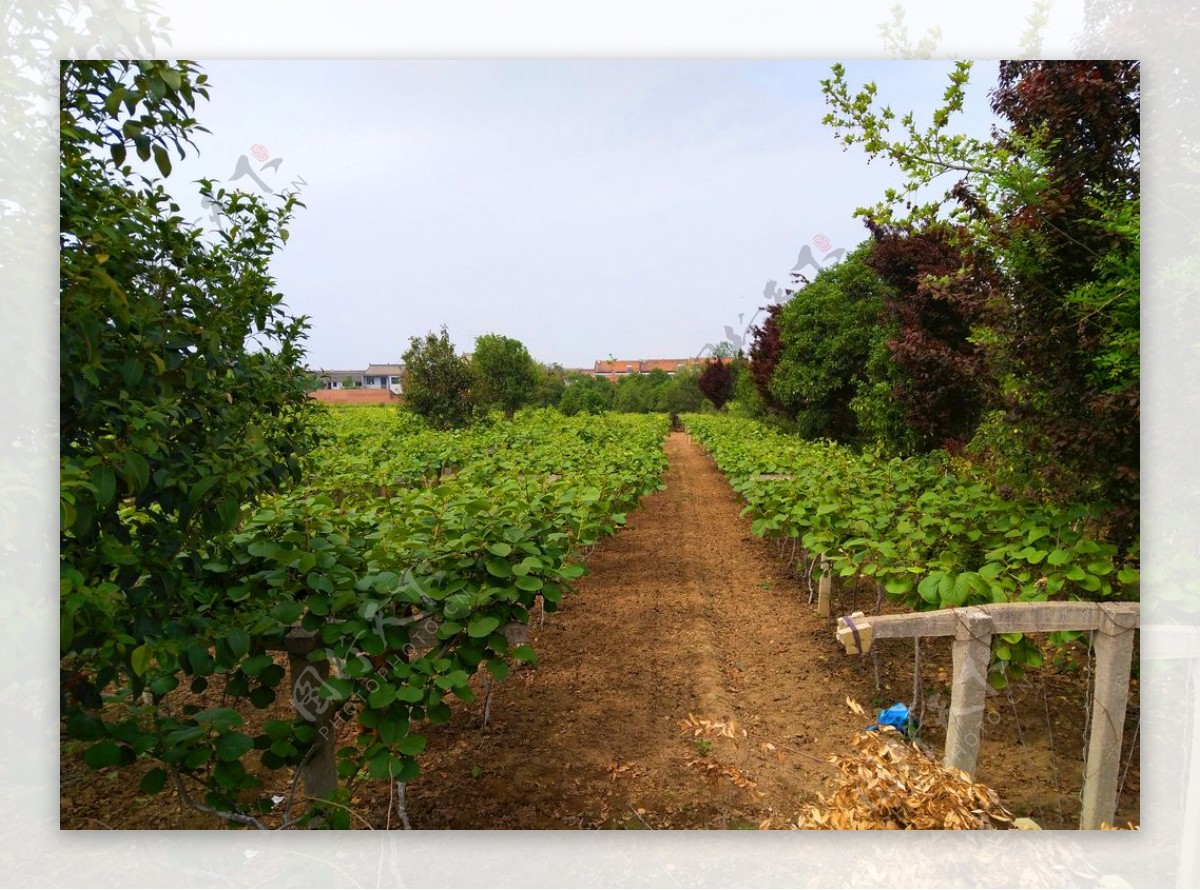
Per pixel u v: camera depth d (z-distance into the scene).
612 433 14.12
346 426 12.98
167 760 1.95
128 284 2.23
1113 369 3.11
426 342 13.62
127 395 2.09
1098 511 3.34
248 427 2.73
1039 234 3.39
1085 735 3.02
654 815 2.84
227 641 2.23
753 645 4.86
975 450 4.66
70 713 1.94
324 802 2.36
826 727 3.62
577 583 6.42
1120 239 3.13
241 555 2.61
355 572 2.73
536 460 8.05
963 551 4.02
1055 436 3.32
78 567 1.95
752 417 18.22
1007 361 3.68
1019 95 3.71
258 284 3.09
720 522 9.57
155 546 2.23
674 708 3.81
